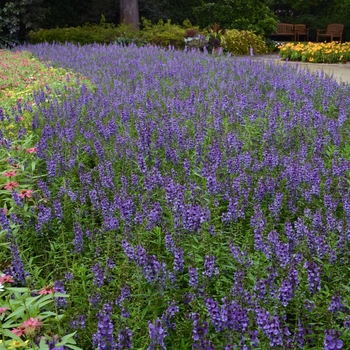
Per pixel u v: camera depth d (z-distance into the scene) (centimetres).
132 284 423
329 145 764
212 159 650
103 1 3089
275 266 428
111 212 537
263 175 620
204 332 322
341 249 469
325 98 1054
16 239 488
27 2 2520
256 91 1071
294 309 403
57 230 553
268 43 2970
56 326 396
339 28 3177
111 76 1304
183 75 1257
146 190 586
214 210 533
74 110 912
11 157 684
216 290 429
